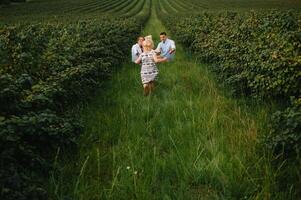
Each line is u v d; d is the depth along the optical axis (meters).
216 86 11.20
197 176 5.88
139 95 10.77
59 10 64.88
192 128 7.63
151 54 10.85
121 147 6.97
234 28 14.45
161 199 5.38
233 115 8.15
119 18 33.25
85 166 6.18
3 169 4.86
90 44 13.27
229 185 5.52
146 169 6.09
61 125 6.33
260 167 5.81
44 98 6.48
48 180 5.52
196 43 17.09
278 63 8.40
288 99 8.45
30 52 9.66
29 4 78.19
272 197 5.11
